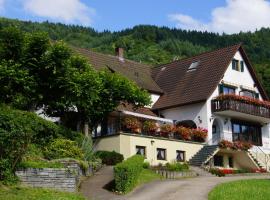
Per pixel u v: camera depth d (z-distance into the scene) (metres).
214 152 42.50
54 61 30.34
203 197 23.09
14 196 19.58
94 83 32.06
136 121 39.47
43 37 30.61
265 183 29.05
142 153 39.28
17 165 21.89
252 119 49.78
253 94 50.59
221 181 29.80
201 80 47.34
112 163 34.62
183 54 107.75
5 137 20.94
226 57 48.03
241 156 46.91
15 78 28.59
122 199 22.11
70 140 28.77
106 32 124.81
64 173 22.59
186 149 42.41
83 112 34.84
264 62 84.31
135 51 104.12
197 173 36.41
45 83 30.58
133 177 24.83
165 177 31.39
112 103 35.72
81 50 47.88
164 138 40.88
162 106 47.41
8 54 30.28
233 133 47.88
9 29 30.44
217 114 46.09
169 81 50.66
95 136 39.94
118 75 36.38
